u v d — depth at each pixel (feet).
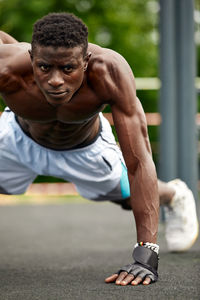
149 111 36.19
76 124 12.21
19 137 13.58
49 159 13.67
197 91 24.21
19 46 11.57
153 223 11.48
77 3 52.95
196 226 16.78
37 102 11.32
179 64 23.73
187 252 16.93
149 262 11.51
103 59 11.25
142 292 10.85
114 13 54.75
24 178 14.58
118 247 18.43
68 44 9.89
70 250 17.80
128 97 11.30
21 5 49.08
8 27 48.83
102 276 13.04
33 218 26.14
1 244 19.17
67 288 11.60
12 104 11.48
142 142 11.45
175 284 11.69
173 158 23.73
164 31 23.48
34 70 10.19
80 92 11.24
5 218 26.20
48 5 50.06
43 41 9.89
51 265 14.89
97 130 13.52
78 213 27.68
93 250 17.79
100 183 14.02
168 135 23.65
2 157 13.96
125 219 25.59
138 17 57.31
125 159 11.50
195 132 23.99
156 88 26.40
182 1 23.45
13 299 10.69
